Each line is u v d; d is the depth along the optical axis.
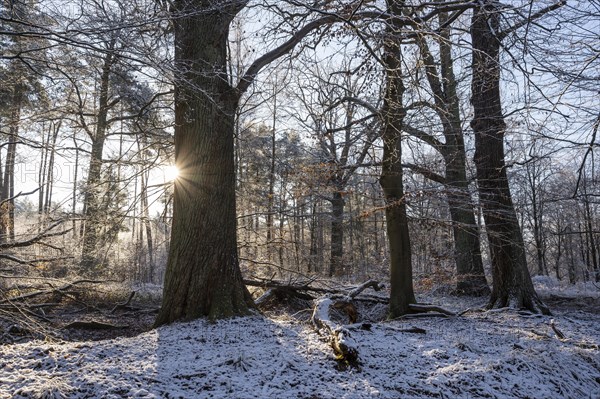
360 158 12.30
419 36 7.66
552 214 25.31
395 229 9.59
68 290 11.89
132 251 15.54
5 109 14.98
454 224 12.20
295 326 6.99
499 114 10.23
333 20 8.05
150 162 11.93
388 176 9.54
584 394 5.01
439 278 13.97
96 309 12.07
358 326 6.82
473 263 14.37
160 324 7.57
